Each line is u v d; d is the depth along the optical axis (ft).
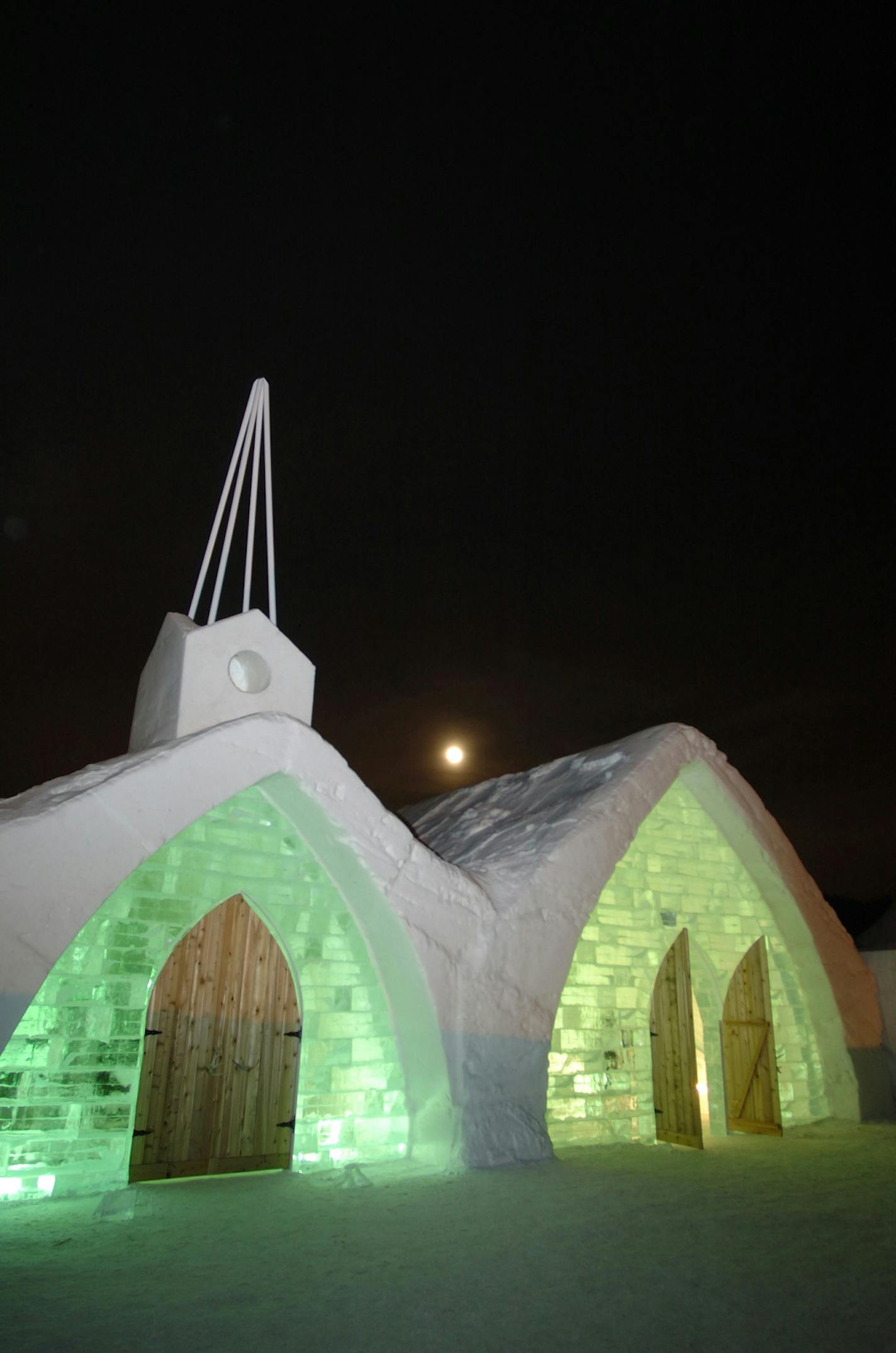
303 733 23.22
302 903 24.66
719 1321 12.47
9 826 19.13
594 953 28.53
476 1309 12.90
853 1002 32.48
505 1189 20.44
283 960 24.34
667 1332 12.09
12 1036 19.15
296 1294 13.50
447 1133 23.11
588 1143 26.53
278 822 24.80
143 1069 21.75
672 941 30.09
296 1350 11.41
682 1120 26.71
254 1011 23.56
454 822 34.35
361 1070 24.26
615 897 29.55
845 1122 31.22
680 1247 15.96
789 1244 16.17
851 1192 20.56
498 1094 23.62
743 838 31.83
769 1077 29.04
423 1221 17.74
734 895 32.09
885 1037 33.40
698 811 32.19
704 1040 31.42
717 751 31.14
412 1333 12.00
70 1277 14.34
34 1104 20.21
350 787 23.63
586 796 28.94
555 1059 26.81
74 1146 20.43
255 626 27.63
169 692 26.94
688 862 31.45
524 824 29.86
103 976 21.56
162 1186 20.98
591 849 27.17
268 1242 16.31
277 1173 22.56
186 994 22.70
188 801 21.42
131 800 20.68
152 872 22.65
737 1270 14.69
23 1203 19.31
